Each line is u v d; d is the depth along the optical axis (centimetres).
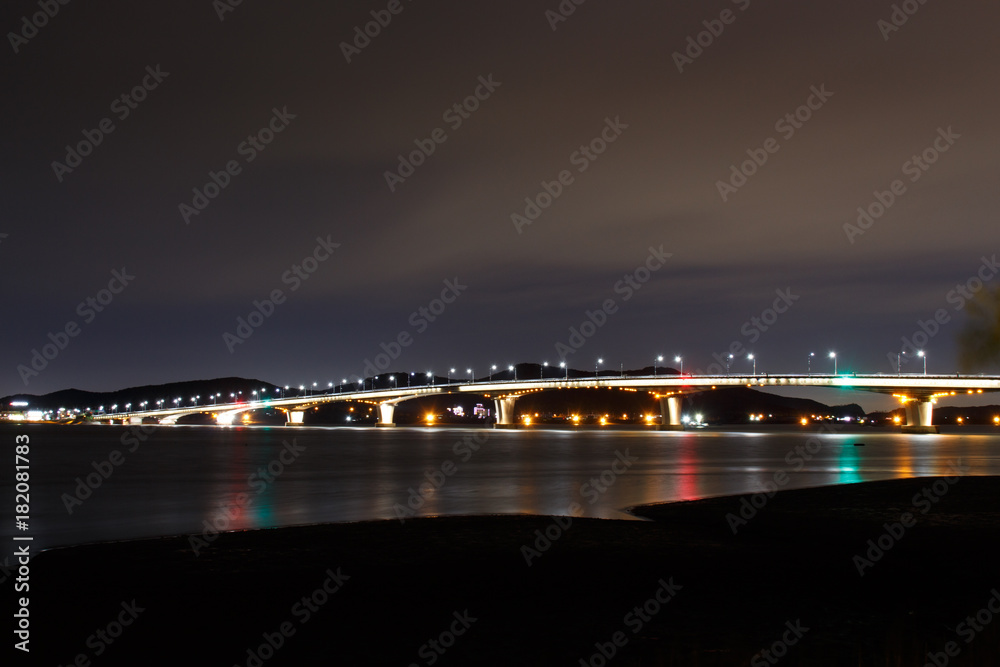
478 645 1888
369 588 2459
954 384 19425
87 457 11381
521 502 5212
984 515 3909
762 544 3228
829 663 1711
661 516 4234
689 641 1898
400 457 11169
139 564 2844
